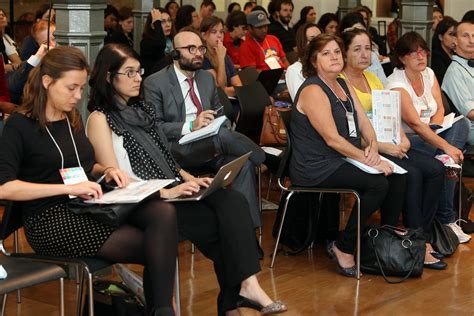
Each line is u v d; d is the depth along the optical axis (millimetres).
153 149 4047
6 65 7160
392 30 9273
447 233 5203
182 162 4855
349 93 4910
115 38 8633
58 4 4559
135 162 3996
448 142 5586
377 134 5066
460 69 6234
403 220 5094
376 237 4734
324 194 5234
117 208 3389
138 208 3551
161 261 3438
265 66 8211
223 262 3840
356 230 4703
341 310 4215
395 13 12266
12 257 3369
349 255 4762
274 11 9750
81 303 3699
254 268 3768
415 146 5430
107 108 3951
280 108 6051
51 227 3455
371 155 4707
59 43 4605
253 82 6715
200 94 5090
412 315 4176
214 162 4965
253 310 4117
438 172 5074
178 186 3814
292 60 8602
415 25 7316
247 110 5984
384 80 6449
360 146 4867
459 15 11766
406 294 4477
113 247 3461
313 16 10500
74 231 3438
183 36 4988
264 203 6180
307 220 5160
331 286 4578
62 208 3480
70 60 3412
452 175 5273
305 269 4863
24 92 3477
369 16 9547
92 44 4598
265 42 8305
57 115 3541
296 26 10289
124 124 3982
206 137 4816
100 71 3928
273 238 5418
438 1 11773
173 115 4988
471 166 6113
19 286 3061
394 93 5113
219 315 3861
